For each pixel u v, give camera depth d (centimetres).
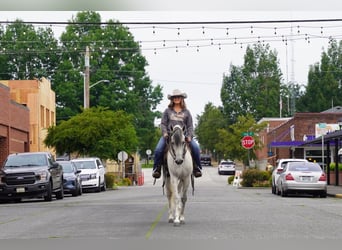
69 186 3603
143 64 7762
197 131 13850
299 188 3169
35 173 3023
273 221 1756
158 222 1752
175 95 1698
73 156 5606
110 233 1476
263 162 8394
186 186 1686
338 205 2467
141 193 3903
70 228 1619
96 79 7362
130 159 7462
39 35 7694
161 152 1739
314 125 6831
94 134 5006
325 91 9225
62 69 7438
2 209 2516
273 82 9531
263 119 8694
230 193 3691
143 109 8000
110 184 4931
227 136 6675
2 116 4581
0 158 4681
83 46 7481
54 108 6788
